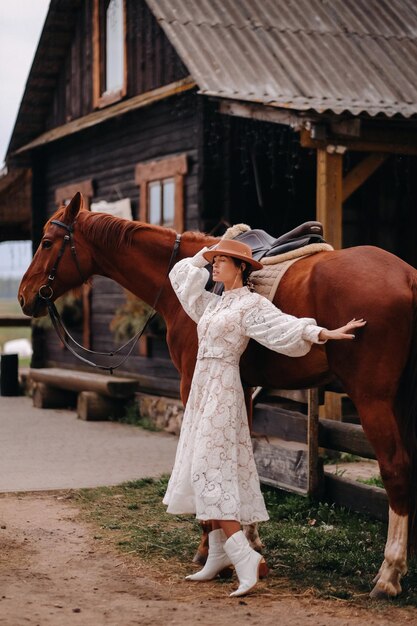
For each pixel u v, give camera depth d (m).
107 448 9.46
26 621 4.31
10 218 19.42
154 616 4.40
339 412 8.70
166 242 5.65
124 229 5.69
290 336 4.54
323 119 8.23
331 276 4.71
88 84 14.37
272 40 10.73
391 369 4.54
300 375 4.92
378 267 4.66
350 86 9.91
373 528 6.05
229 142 10.69
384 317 4.52
